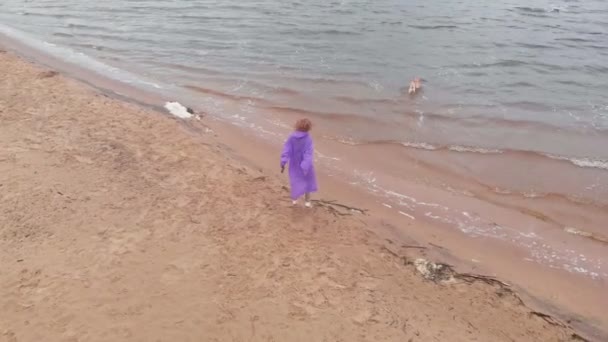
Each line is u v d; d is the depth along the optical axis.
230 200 7.61
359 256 6.46
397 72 15.30
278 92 13.49
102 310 5.18
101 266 5.85
